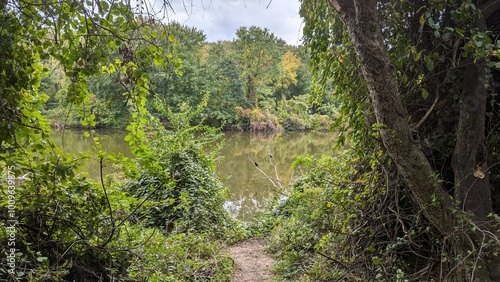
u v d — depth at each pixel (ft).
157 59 7.61
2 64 7.06
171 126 25.41
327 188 13.01
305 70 127.03
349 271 9.66
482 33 7.03
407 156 7.39
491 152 8.25
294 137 95.25
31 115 7.91
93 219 9.55
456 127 8.60
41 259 7.08
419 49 8.86
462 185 7.57
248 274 15.49
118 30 7.21
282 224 21.12
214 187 24.03
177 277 11.53
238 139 89.66
